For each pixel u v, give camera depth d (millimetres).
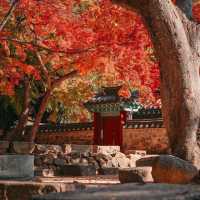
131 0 11383
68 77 21203
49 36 20906
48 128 33281
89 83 24672
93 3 20219
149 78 20453
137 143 29422
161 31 11125
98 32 19969
